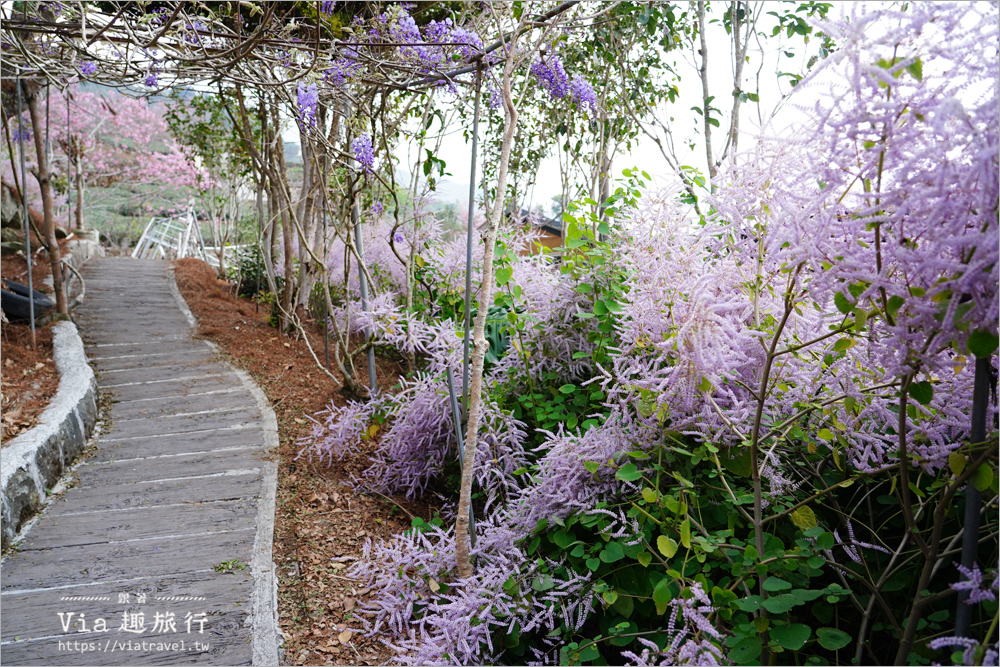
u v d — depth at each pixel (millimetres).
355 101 3586
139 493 3264
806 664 1591
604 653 2076
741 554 1723
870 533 1918
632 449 2041
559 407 2820
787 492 1916
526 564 2217
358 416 3648
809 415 1853
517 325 3002
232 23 3658
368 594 2602
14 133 6281
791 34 3186
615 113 5086
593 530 2225
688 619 1597
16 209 7379
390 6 3311
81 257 9164
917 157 1031
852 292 1250
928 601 1310
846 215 1261
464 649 1990
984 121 989
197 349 5508
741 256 1590
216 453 3707
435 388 3230
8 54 3029
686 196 2084
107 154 13852
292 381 4863
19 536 2861
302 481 3465
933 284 1161
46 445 3281
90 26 2896
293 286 6348
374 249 5625
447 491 3441
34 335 4719
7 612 2340
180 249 13242
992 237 986
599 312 2574
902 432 1338
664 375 1903
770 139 1456
